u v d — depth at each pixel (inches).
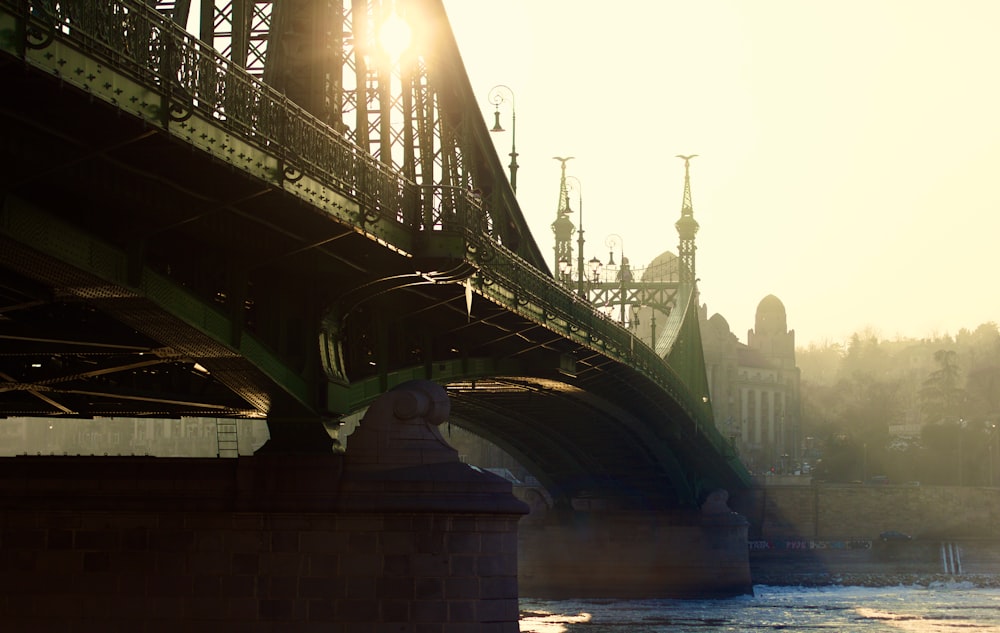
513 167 3184.1
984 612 4972.9
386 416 1892.2
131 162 1370.6
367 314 2172.7
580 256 4089.6
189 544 1866.4
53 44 1126.4
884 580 6825.8
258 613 1844.2
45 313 1673.2
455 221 1955.0
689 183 6220.5
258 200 1553.9
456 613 1840.6
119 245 1461.6
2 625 1883.6
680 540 5300.2
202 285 1653.5
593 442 4741.6
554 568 5295.3
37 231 1305.4
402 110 2110.0
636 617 4451.3
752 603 5152.6
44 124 1224.8
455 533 1859.0
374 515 1851.6
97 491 1889.8
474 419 4259.4
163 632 1857.8
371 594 1836.9
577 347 3127.5
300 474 1863.9
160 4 1628.9
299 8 1843.0
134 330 1692.9
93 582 1875.0
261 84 1476.4
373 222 1763.0
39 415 2197.3
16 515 1900.8
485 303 2380.7
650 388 4202.8
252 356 1729.8
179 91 1293.1
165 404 2023.9
